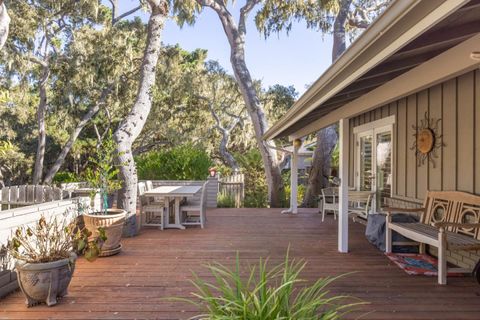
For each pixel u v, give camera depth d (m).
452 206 4.50
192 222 7.30
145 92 7.05
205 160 10.69
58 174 17.89
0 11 6.53
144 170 10.47
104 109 18.89
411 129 5.71
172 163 10.46
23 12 14.40
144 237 6.00
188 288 3.56
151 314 2.97
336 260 4.62
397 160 6.20
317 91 3.46
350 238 5.97
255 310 1.88
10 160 19.22
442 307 3.14
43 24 15.16
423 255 4.82
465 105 4.39
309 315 2.02
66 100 17.33
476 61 2.46
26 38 14.48
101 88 17.48
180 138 19.03
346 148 5.09
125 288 3.56
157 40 7.38
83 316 2.95
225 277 3.86
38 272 3.07
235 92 20.34
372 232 5.39
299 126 7.58
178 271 4.12
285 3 13.26
